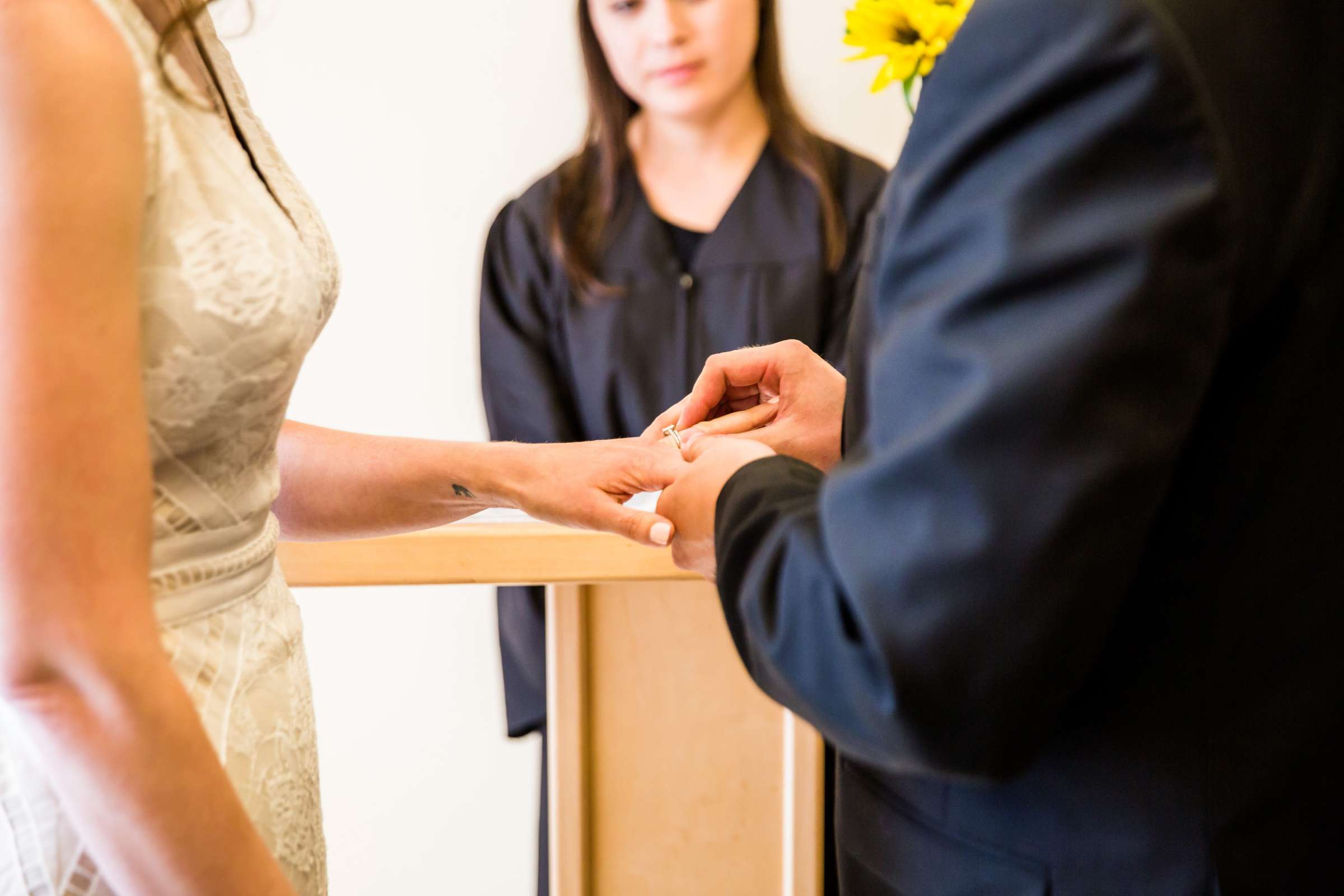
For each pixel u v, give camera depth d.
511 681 1.92
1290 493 0.62
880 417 0.58
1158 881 0.62
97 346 0.62
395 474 1.12
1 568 0.61
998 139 0.55
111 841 0.65
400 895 2.40
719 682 1.38
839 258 2.09
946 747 0.55
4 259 0.61
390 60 2.31
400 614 2.32
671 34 2.01
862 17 1.38
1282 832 0.63
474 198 2.35
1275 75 0.57
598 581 1.18
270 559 0.91
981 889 0.67
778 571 0.62
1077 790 0.64
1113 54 0.52
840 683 0.57
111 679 0.62
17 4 0.62
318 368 2.39
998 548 0.52
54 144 0.61
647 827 1.41
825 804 1.43
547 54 2.32
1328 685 0.64
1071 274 0.52
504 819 2.38
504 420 2.15
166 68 0.73
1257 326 0.60
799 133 2.14
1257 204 0.54
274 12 2.29
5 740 0.75
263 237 0.78
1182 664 0.62
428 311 2.38
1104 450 0.51
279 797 0.86
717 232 2.11
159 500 0.76
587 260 2.11
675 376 2.09
